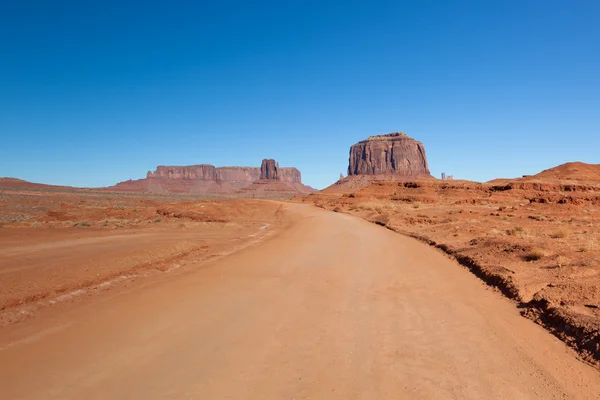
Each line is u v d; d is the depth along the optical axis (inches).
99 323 329.1
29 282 431.8
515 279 430.3
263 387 219.9
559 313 313.9
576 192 2743.6
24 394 211.0
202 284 474.0
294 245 831.7
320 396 210.1
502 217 1481.3
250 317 345.7
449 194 3112.7
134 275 527.5
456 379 228.1
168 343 284.7
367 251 730.8
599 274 412.8
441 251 724.0
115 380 227.1
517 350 268.2
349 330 311.9
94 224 1302.9
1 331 309.3
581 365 243.8
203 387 219.6
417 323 326.3
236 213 1925.4
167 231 1116.5
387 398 207.5
